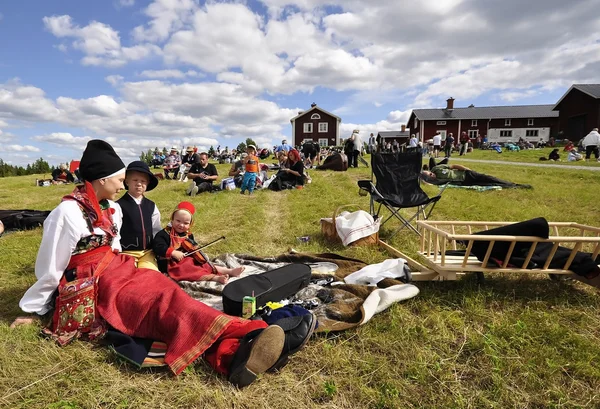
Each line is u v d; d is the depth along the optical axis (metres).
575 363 2.14
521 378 2.03
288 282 2.88
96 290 2.37
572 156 18.92
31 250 4.56
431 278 3.30
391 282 3.09
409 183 5.74
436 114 49.84
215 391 1.87
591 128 32.66
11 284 3.41
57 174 16.30
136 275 2.49
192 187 9.72
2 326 2.46
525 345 2.34
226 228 5.80
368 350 2.31
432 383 2.01
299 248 4.57
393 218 6.39
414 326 2.54
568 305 2.90
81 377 2.00
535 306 2.89
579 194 8.14
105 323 2.34
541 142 37.16
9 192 12.42
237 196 9.38
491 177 9.77
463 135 26.48
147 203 3.40
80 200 2.44
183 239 3.38
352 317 2.61
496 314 2.78
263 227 5.78
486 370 2.11
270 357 1.93
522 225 2.96
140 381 1.96
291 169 10.64
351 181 11.55
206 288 3.16
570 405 1.85
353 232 4.51
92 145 2.52
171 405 1.81
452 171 10.33
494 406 1.83
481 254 3.18
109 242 2.61
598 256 3.09
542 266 3.09
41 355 2.17
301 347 2.19
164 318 2.12
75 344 2.28
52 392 1.88
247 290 2.67
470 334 2.46
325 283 3.22
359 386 1.96
